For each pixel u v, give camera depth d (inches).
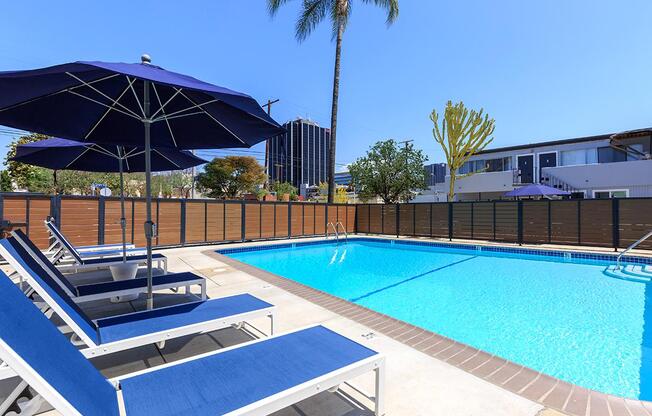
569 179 848.9
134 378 79.8
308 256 504.4
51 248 250.2
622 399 102.0
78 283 239.1
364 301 265.4
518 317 223.3
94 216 421.1
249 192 1282.0
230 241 554.9
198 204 520.4
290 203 631.8
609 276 345.1
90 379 70.2
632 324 208.2
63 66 96.7
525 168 970.7
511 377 114.5
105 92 156.6
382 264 436.1
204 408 68.2
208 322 122.0
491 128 681.6
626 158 832.9
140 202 460.8
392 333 153.9
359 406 96.7
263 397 72.4
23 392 64.5
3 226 125.5
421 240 587.8
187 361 89.0
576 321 215.8
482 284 318.3
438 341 145.5
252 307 140.2
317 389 78.8
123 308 186.5
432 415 92.2
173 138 190.4
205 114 169.6
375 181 834.2
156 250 457.1
